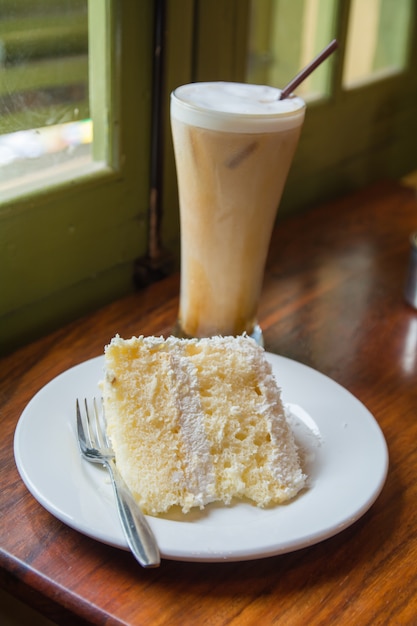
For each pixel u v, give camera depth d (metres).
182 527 0.51
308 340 0.73
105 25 0.71
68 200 0.72
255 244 0.66
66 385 0.61
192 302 0.68
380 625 0.49
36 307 0.74
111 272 0.80
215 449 0.56
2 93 0.67
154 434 0.56
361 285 0.83
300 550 0.53
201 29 0.78
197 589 0.50
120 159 0.76
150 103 0.77
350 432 0.59
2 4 0.64
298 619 0.49
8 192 0.68
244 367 0.58
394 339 0.74
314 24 0.94
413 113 1.19
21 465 0.54
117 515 0.51
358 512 0.52
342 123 1.01
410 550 0.53
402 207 1.01
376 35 1.03
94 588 0.50
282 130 0.61
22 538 0.52
